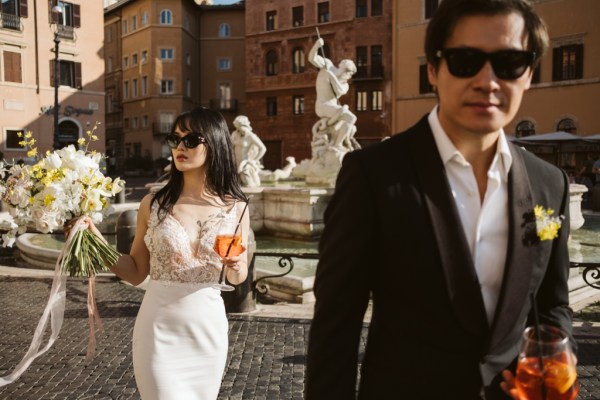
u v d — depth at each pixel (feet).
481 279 5.02
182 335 8.88
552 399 4.33
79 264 9.19
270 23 147.54
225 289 9.18
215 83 180.75
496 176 5.10
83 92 127.95
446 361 4.86
